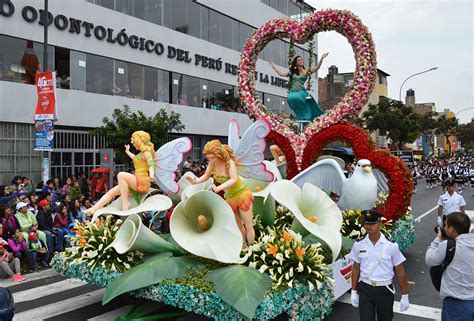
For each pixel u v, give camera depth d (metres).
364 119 33.94
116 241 6.18
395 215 8.51
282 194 6.20
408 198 8.59
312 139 9.54
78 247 6.51
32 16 15.72
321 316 5.62
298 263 5.39
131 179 6.68
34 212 10.08
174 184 6.85
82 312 6.51
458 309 4.11
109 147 15.88
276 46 29.92
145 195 6.85
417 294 7.35
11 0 15.06
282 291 5.08
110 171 13.80
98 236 6.46
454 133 58.97
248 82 10.82
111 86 18.86
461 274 4.12
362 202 8.06
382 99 33.16
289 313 5.16
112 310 6.57
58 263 6.64
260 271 5.33
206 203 5.88
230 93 26.12
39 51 16.09
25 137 15.63
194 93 23.56
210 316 4.93
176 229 5.78
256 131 6.46
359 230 7.79
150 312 6.14
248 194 6.17
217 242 5.61
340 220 6.29
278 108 30.30
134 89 19.98
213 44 24.59
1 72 14.98
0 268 8.35
